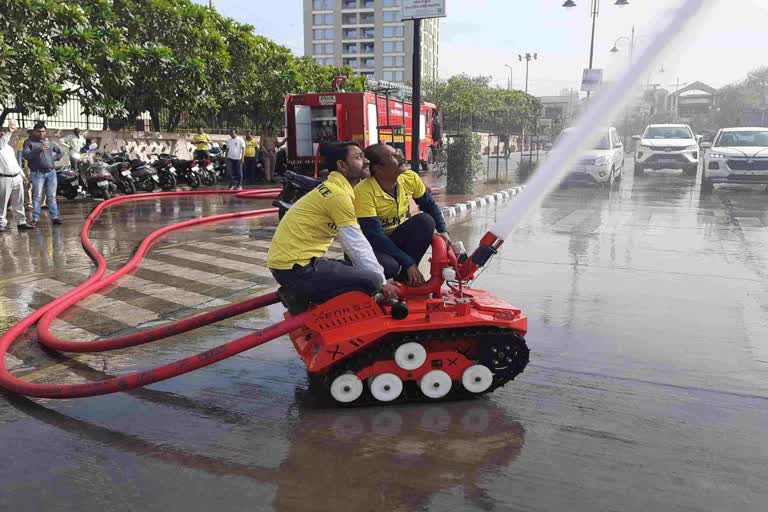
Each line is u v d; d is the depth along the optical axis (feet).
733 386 13.88
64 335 17.44
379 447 11.19
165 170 59.52
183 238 33.09
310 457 10.86
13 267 25.70
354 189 13.48
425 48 440.86
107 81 55.47
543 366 15.06
